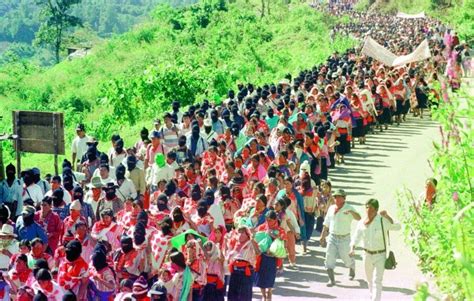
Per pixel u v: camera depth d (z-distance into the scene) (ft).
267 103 92.17
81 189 57.47
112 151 70.33
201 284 47.65
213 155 68.39
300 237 63.16
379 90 106.32
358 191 81.15
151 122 125.18
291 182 61.82
